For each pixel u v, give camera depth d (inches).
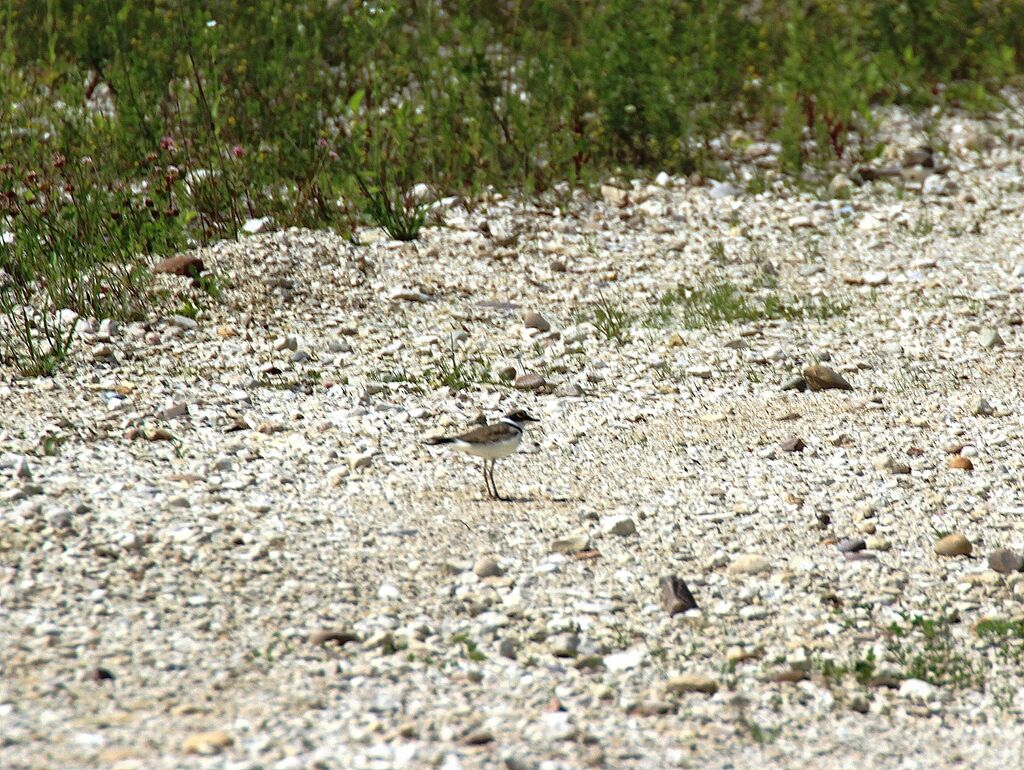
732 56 1161.4
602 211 939.3
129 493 494.3
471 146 964.6
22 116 884.0
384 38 1056.8
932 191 986.1
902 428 601.9
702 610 432.5
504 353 706.8
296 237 818.2
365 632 401.4
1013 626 426.0
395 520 491.5
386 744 335.9
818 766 348.5
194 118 911.0
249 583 426.9
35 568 420.2
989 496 525.7
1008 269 840.9
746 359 698.2
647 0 1137.4
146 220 802.2
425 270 820.0
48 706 339.9
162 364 661.3
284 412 611.8
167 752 319.6
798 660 400.5
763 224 927.7
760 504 518.6
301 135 928.3
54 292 709.3
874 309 780.0
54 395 605.6
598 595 439.2
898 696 388.2
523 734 349.4
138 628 390.0
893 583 453.1
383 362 687.7
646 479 545.3
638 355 706.8
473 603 426.3
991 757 356.8
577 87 1034.7
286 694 358.9
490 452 509.7
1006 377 666.2
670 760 343.3
